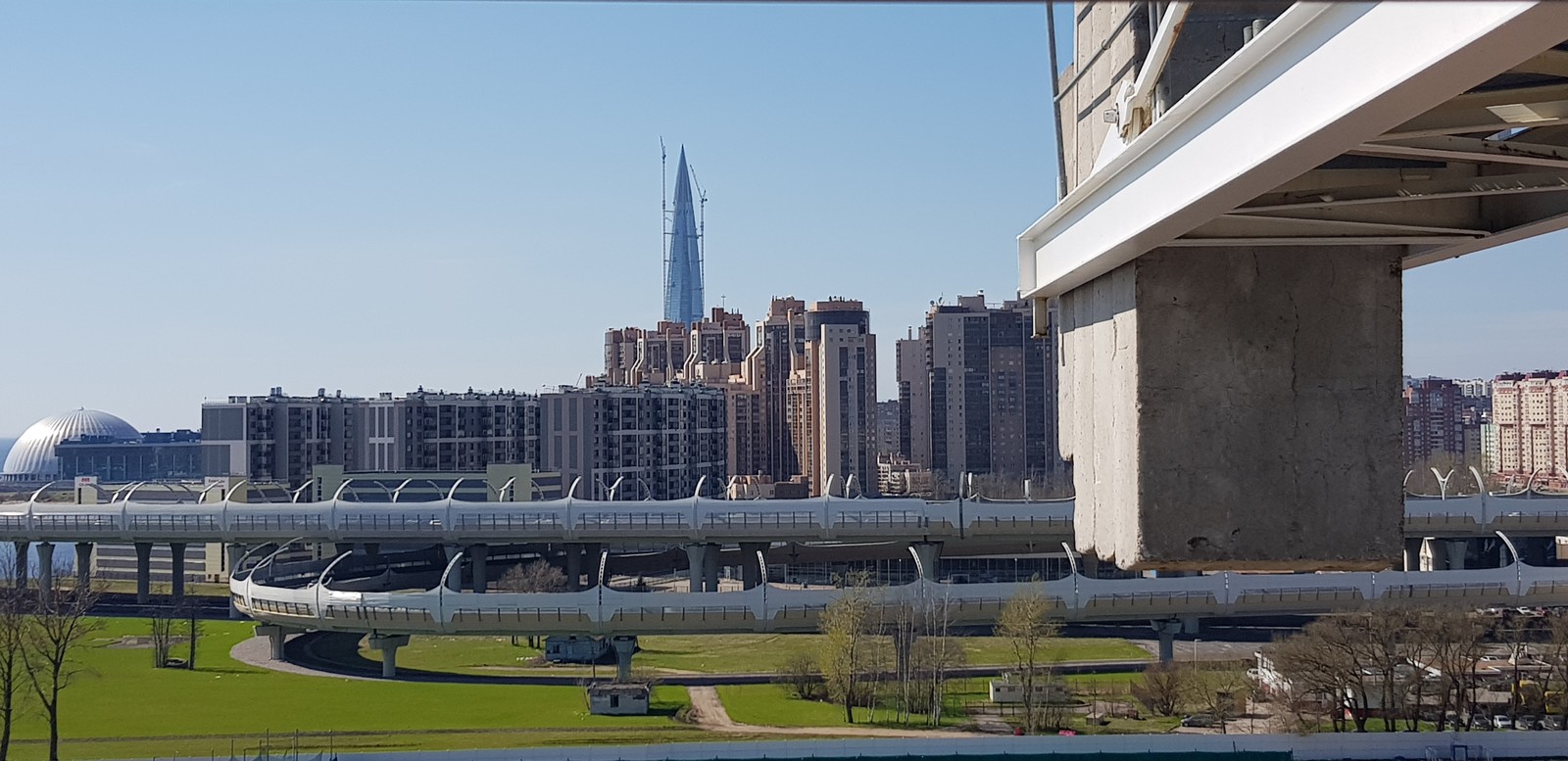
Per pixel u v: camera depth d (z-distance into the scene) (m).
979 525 103.75
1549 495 113.00
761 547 117.06
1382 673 72.00
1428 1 9.66
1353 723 71.56
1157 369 17.64
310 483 141.50
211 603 126.44
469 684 89.88
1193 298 17.64
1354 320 17.55
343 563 123.00
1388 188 17.17
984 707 80.69
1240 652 97.75
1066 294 22.36
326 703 82.38
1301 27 11.46
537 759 60.69
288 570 118.56
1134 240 16.48
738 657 101.38
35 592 118.38
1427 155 14.59
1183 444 17.56
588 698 79.50
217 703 82.19
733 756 60.91
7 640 74.88
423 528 112.50
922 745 60.94
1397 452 17.44
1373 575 90.38
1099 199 18.11
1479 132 14.55
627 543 110.69
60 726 75.56
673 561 131.25
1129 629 111.75
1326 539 17.41
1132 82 17.86
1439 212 17.44
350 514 114.06
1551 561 131.00
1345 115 10.80
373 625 91.56
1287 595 89.75
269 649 102.50
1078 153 21.66
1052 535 103.75
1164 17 16.25
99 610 120.31
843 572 124.06
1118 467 18.64
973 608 88.75
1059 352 22.92
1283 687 77.88
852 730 74.38
